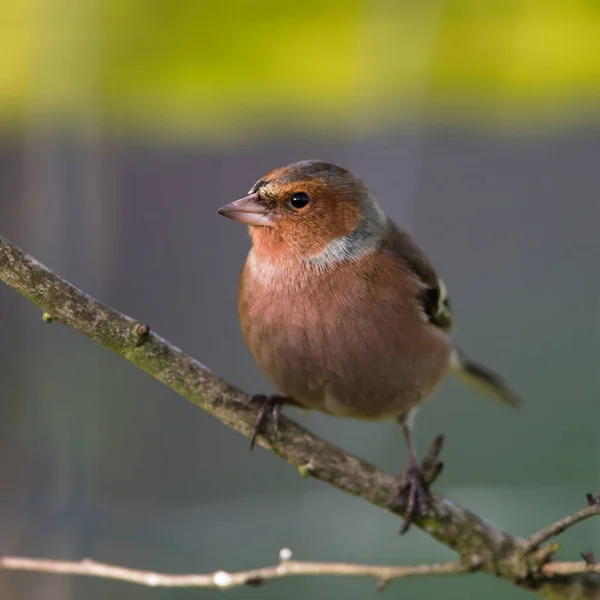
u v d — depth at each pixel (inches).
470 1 340.2
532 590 252.7
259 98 402.9
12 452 395.9
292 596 391.2
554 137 516.7
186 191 494.0
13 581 382.9
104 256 470.3
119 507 431.8
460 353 405.7
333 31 351.3
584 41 347.9
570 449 472.1
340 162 477.1
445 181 546.0
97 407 431.8
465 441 479.5
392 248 280.5
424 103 404.8
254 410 257.1
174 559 398.3
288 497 454.6
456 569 249.4
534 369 524.7
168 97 397.4
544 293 544.4
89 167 437.1
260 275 276.4
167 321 498.3
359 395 278.4
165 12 338.6
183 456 467.8
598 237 549.3
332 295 267.1
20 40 351.9
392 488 258.8
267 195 274.1
